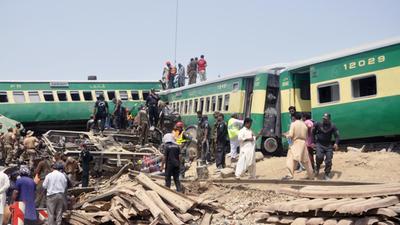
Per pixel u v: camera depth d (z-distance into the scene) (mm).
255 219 13672
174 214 14211
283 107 21375
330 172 16766
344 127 18500
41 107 32375
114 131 28297
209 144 22312
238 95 23422
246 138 17234
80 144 24250
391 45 16891
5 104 31531
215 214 14656
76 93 33438
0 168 17516
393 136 17531
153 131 27328
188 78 33406
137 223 14594
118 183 19594
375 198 11625
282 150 22172
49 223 14000
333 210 11344
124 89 34594
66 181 14383
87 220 14945
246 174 18828
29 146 23641
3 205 12930
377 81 17281
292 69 20984
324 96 19406
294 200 13094
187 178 19516
